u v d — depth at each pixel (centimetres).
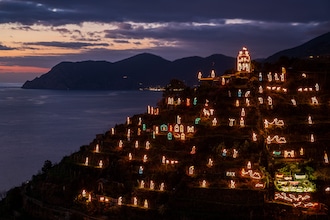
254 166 6569
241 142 7106
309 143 6888
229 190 6225
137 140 7850
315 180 6328
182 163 7012
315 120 7444
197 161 6919
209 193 6269
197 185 6438
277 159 6706
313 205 5862
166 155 7294
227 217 5903
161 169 7031
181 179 6656
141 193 6688
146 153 7481
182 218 6009
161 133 7838
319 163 6581
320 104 7775
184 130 7700
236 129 7412
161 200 6525
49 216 7044
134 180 7031
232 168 6606
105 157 7831
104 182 7031
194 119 7962
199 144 7275
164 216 6188
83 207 6888
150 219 6244
